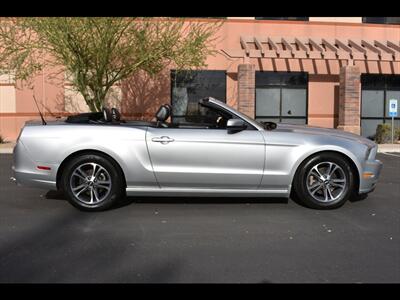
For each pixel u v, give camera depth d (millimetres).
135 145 5961
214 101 6328
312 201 6160
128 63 14359
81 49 13508
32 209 6234
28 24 13125
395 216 5941
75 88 15586
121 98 17562
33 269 4035
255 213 6020
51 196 7047
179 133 5996
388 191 7645
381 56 16844
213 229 5297
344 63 18453
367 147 6219
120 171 6059
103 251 4527
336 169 6164
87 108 17484
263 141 6008
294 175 6125
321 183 6148
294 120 18531
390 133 17281
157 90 17734
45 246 4676
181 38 15109
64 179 6023
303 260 4293
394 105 16422
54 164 5980
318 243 4812
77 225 5457
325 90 18531
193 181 6016
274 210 6180
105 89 14664
